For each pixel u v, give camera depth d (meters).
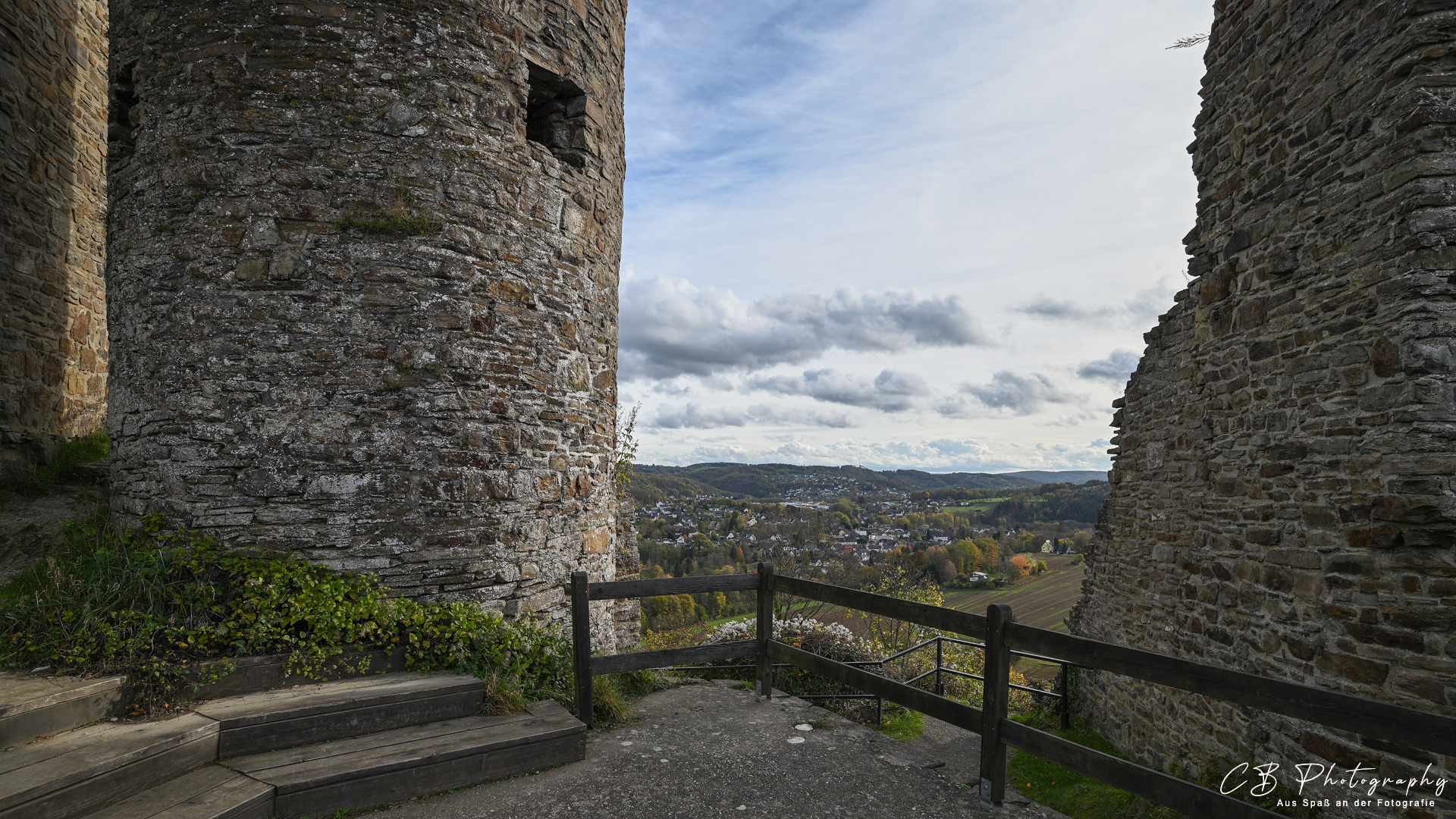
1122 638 7.45
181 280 4.51
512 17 5.20
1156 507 6.84
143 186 4.69
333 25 4.61
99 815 2.79
